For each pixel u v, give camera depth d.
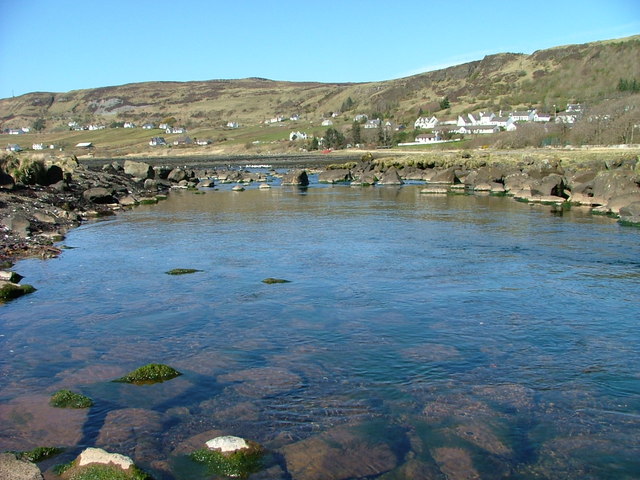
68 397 10.88
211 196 62.53
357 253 26.17
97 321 16.05
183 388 11.43
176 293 19.09
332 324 15.56
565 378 11.84
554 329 15.02
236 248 27.91
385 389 11.32
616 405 10.61
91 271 22.72
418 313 16.52
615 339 14.25
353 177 87.69
